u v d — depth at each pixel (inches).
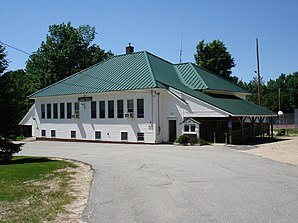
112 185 465.7
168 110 1246.9
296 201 347.6
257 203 340.8
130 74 1387.8
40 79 2268.7
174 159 740.0
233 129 1299.2
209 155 810.2
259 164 641.0
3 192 430.3
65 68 2257.6
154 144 1222.3
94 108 1422.2
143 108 1264.8
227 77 2453.2
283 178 485.1
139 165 660.1
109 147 1138.7
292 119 2903.5
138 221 295.0
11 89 813.2
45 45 2261.3
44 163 731.4
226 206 332.2
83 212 333.1
